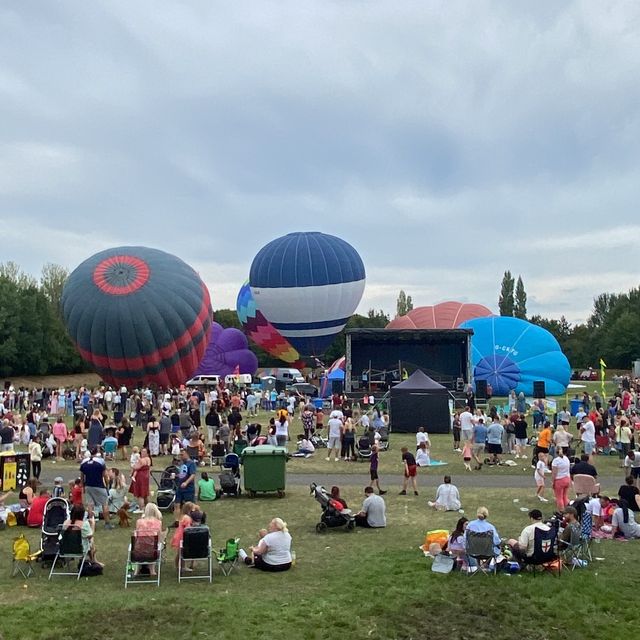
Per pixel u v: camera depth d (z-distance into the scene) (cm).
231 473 2241
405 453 2244
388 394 4244
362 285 6969
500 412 4194
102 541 1695
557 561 1401
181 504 1891
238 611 1195
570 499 2139
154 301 4859
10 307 8762
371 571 1404
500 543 1465
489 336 6022
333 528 1775
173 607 1213
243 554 1482
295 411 4784
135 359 4869
